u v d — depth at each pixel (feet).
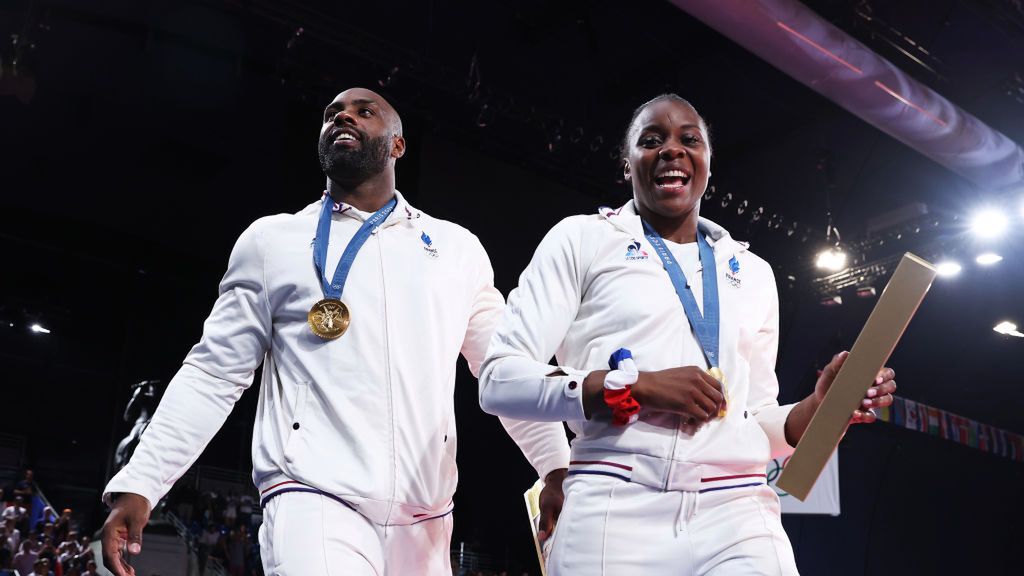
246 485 48.52
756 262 7.52
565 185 37.93
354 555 7.20
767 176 39.70
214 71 34.12
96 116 36.86
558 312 7.00
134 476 7.43
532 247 37.83
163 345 49.37
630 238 7.18
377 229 8.41
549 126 31.96
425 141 34.86
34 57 32.60
